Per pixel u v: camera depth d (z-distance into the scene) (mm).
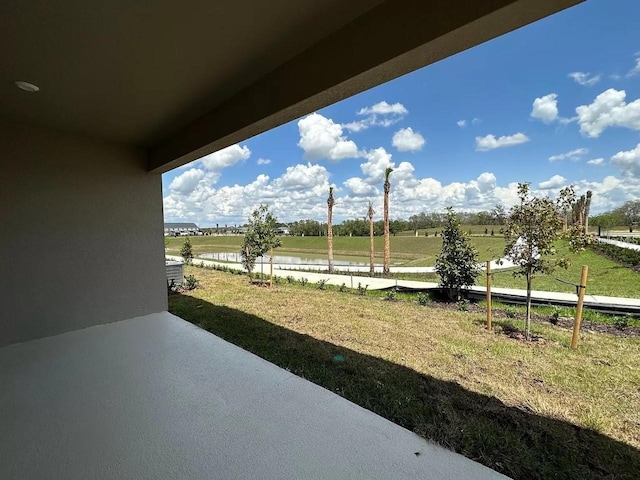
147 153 4309
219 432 1817
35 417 1967
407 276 9117
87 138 3805
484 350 3281
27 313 3428
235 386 2381
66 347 3188
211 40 1843
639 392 2391
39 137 3471
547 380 2594
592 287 5438
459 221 5531
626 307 4262
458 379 2625
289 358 3111
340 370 2811
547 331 3809
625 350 3201
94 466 1550
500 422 1997
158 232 4445
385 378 2643
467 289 5590
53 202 3588
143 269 4320
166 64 2111
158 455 1626
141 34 1756
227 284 7832
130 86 2420
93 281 3889
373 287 7152
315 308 5316
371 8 1599
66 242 3684
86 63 2064
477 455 1676
